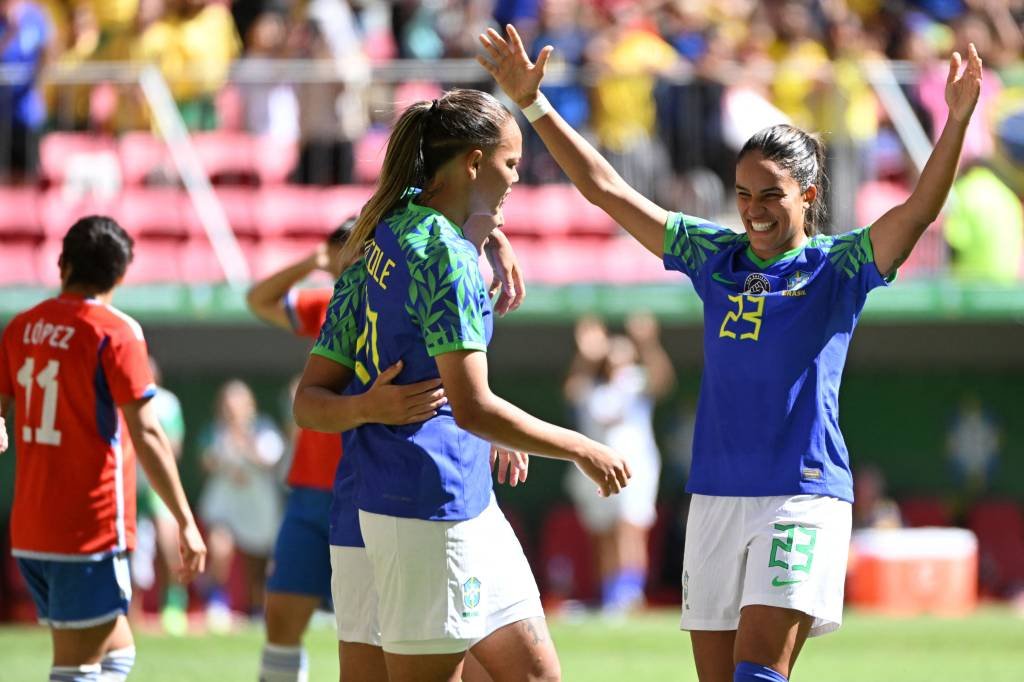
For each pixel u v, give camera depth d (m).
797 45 50.12
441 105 14.38
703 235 16.45
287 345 47.91
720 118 46.75
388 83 48.06
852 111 47.25
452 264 13.61
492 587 14.62
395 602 14.05
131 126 47.62
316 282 46.97
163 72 48.03
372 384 14.23
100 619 18.19
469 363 13.50
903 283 46.59
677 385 50.06
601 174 16.81
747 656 15.18
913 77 48.22
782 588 15.18
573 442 13.81
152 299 45.16
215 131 48.69
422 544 13.90
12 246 47.22
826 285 15.78
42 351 18.19
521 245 48.66
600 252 48.81
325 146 48.41
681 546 48.25
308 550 21.80
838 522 15.59
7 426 36.03
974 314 46.72
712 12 51.06
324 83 48.06
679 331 48.72
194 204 46.84
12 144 47.09
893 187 47.94
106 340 18.11
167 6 49.03
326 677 29.05
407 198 14.69
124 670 18.62
